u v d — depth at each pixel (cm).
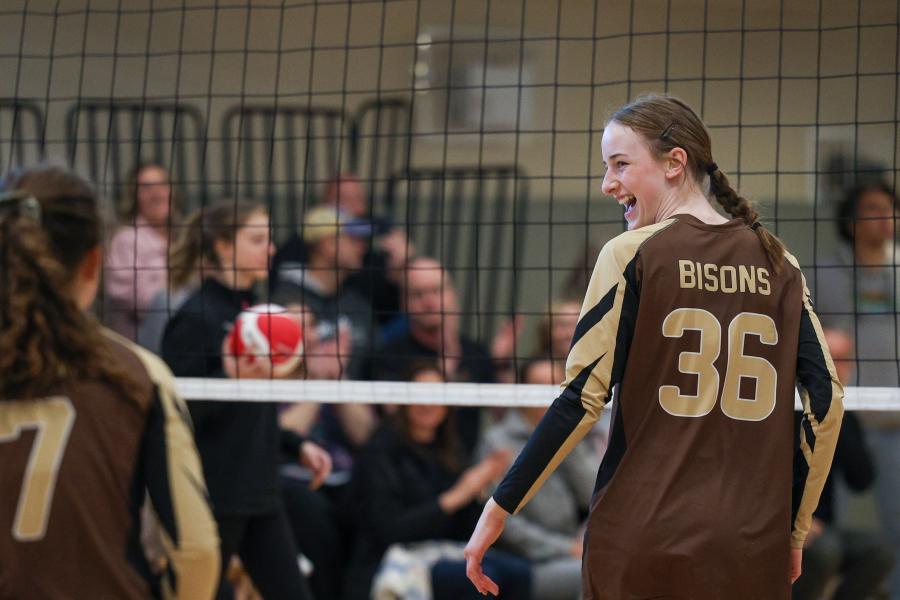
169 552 594
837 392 717
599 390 706
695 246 723
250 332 1120
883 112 1944
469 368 1662
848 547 1412
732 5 1984
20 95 1911
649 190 752
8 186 607
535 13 2072
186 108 1889
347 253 1728
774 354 723
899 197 1694
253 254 1176
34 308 579
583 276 1773
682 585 691
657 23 2025
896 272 1541
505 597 1335
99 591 573
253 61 2020
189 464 602
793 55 1967
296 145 2044
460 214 2058
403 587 1318
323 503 1394
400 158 2072
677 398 710
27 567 566
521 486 709
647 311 712
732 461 706
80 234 607
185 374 1134
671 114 756
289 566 1137
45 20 1928
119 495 586
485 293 2047
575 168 2069
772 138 1984
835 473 1398
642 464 707
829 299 1562
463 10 2073
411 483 1371
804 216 1994
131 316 1534
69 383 585
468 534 1392
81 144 1944
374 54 2058
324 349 1584
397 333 1672
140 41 1977
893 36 1919
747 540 693
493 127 2081
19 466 573
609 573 703
